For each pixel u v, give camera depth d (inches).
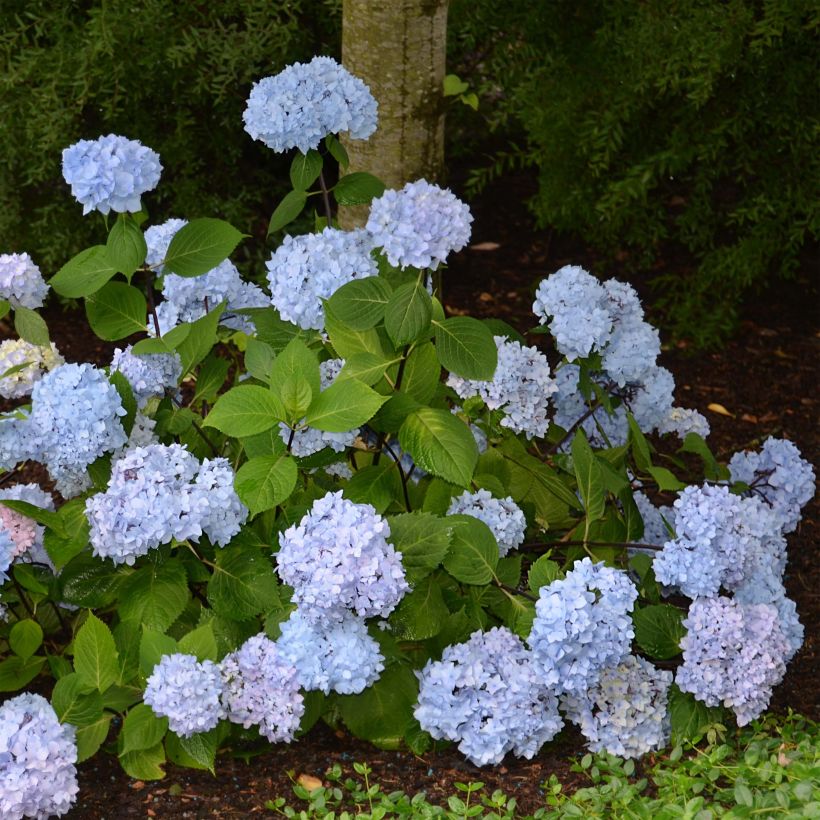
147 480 115.8
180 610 121.9
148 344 123.0
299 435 119.6
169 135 244.5
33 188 247.3
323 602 109.0
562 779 125.0
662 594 154.8
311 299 121.6
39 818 113.5
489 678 120.6
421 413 119.6
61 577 128.7
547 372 136.3
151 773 122.4
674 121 243.4
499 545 129.6
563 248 285.4
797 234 238.8
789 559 182.5
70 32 238.5
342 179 136.2
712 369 241.9
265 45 229.9
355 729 128.8
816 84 229.1
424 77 181.5
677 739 127.5
